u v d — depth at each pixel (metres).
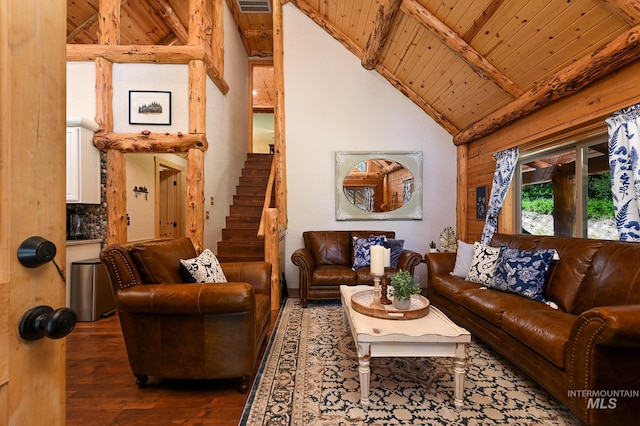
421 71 4.04
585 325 1.49
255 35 6.14
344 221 4.68
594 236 2.65
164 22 5.61
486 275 2.88
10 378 0.49
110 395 1.90
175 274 2.20
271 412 1.74
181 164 6.07
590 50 2.36
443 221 4.70
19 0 0.52
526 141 3.18
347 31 4.45
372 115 4.67
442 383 2.04
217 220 4.58
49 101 0.57
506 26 2.69
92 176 3.60
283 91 4.60
